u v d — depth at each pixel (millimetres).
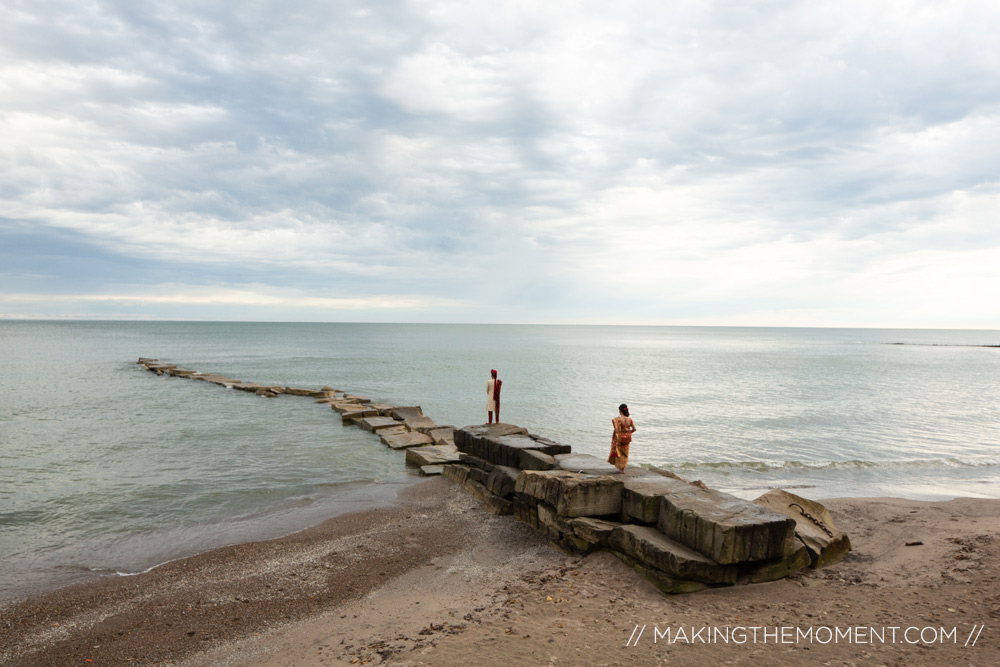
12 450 20562
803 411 33094
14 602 9195
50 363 59406
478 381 46656
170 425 25844
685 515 9469
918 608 7879
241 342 118500
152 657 7559
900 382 53375
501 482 13836
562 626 7547
